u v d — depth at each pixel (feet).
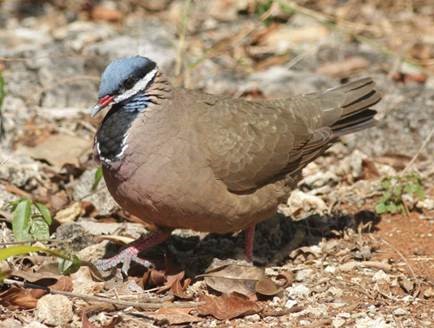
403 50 59.11
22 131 46.32
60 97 49.85
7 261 34.24
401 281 34.12
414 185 40.24
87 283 33.55
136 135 32.63
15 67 53.57
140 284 34.04
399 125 47.47
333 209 40.88
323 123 38.09
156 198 32.76
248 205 34.40
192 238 38.24
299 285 34.09
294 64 56.90
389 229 39.06
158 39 59.16
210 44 59.72
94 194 40.16
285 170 35.88
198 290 33.94
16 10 65.62
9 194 40.27
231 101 35.58
